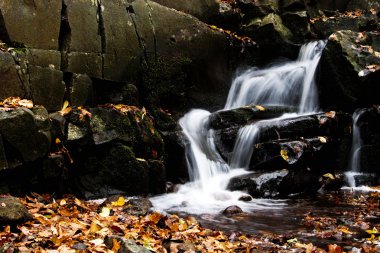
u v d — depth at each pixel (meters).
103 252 3.78
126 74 8.05
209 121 9.35
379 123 9.24
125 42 8.03
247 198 7.25
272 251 4.46
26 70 6.33
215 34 10.20
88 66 7.31
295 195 7.77
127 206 5.80
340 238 5.07
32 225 4.37
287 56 12.07
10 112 5.63
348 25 12.43
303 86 10.63
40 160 5.98
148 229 4.79
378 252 4.52
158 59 8.78
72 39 7.06
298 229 5.48
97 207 5.82
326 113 8.96
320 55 10.66
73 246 3.82
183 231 4.93
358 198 7.58
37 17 6.57
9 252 3.58
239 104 10.79
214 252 4.28
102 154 6.89
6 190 5.67
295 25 12.25
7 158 5.62
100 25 7.59
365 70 9.34
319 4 13.60
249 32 11.96
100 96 7.72
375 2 13.79
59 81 6.77
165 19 8.95
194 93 9.80
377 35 10.34
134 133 7.29
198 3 10.70
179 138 8.16
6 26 6.21
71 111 6.65
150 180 7.39
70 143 6.43
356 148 9.45
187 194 7.49
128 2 8.36
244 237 4.97
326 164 8.95
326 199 7.51
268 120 9.09
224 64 10.64
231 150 8.94
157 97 8.71
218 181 8.05
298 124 8.61
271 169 8.20
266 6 12.19
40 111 6.07
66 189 6.56
